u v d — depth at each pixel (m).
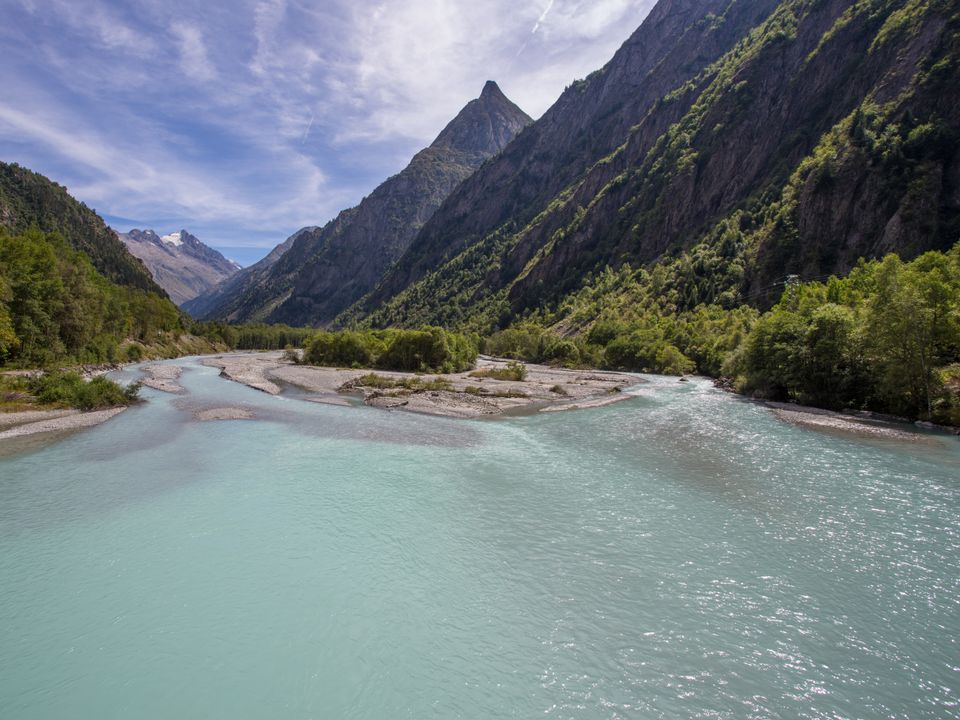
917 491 23.12
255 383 66.00
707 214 157.88
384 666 11.68
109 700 10.54
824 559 16.69
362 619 13.36
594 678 11.37
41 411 40.72
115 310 102.31
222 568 15.88
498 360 135.25
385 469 26.72
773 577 15.58
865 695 10.91
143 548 17.19
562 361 117.38
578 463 28.09
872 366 43.56
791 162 140.12
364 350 94.44
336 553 16.95
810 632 12.98
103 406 44.50
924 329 39.22
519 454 30.12
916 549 17.38
